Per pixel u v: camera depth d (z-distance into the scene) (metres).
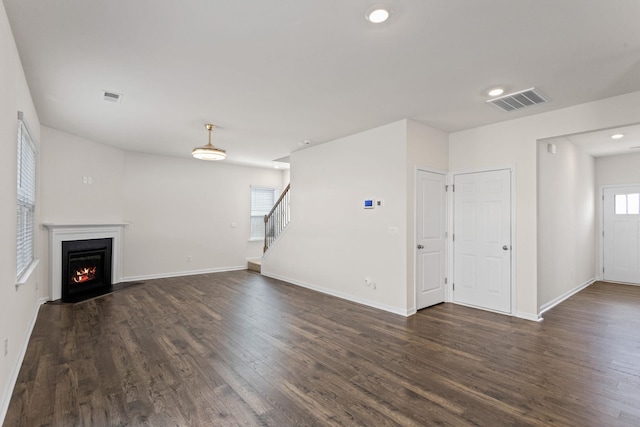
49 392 2.38
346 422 2.06
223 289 5.81
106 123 4.56
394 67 2.84
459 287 4.83
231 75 3.02
